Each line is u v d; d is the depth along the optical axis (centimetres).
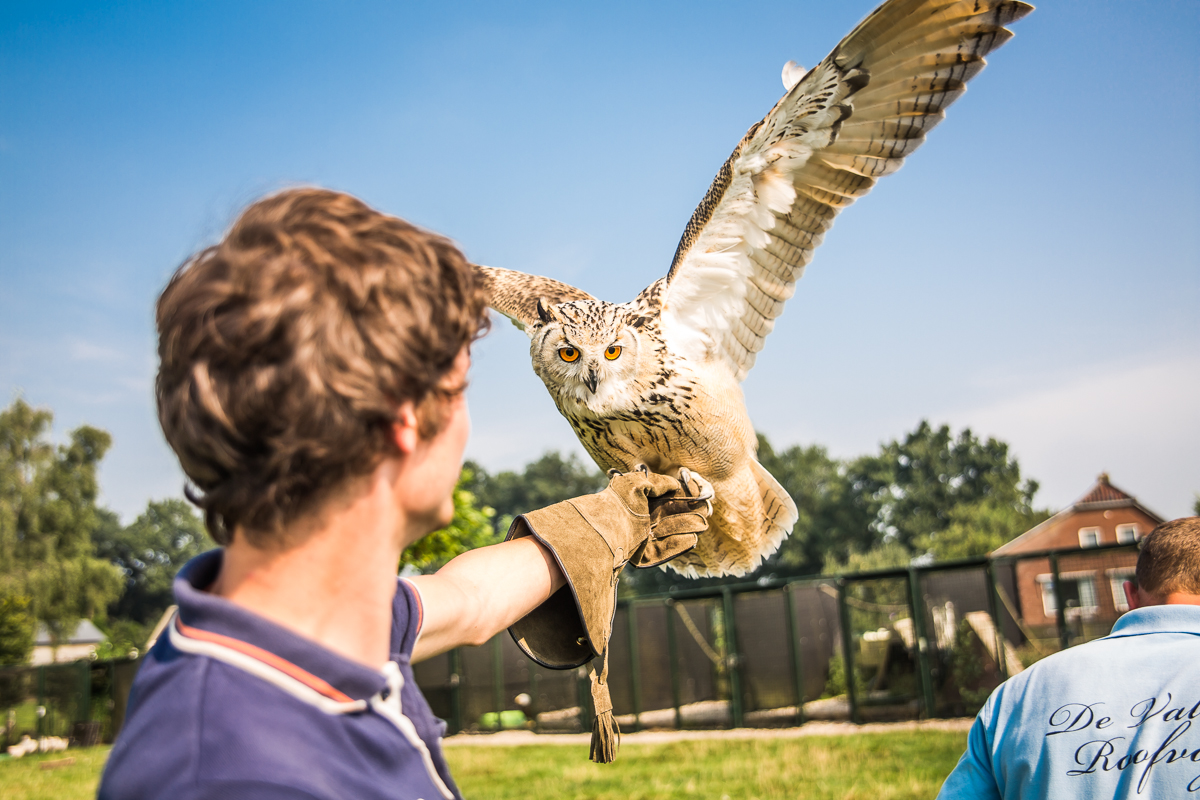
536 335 324
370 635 97
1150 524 3981
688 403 310
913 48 289
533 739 1466
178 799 77
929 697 1272
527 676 1686
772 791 834
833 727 1303
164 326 88
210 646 85
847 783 846
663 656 1509
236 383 83
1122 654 199
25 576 3347
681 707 1485
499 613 157
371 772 88
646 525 200
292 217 91
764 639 1430
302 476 85
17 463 3581
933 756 970
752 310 330
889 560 4381
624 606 1494
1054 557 1248
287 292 84
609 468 335
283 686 84
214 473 86
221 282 85
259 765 79
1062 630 1235
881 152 306
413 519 99
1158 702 188
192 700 82
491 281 369
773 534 345
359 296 87
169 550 7856
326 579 92
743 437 327
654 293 329
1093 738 190
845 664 1346
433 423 96
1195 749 180
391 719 94
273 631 86
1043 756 194
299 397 83
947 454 6625
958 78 290
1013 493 6412
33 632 3177
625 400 307
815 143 310
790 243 327
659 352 311
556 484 6425
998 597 1268
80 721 1827
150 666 89
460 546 773
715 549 345
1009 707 207
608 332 307
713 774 965
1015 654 1285
